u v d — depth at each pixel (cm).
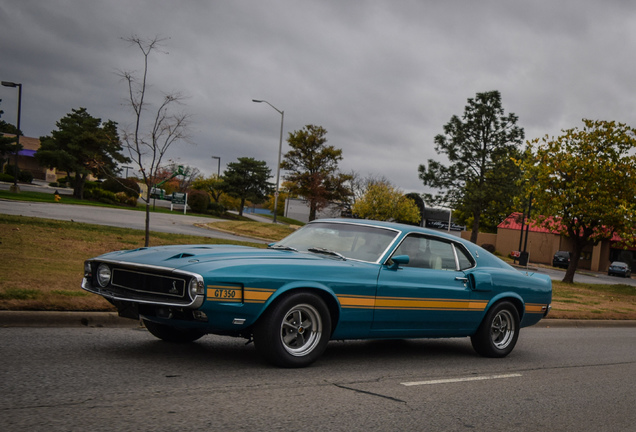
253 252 575
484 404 492
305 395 457
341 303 559
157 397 412
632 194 2512
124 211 3541
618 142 2544
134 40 1125
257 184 7581
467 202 5147
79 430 332
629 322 1383
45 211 2511
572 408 509
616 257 6353
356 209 5866
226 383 468
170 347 598
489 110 5162
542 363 736
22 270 905
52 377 439
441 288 645
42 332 606
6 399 378
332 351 679
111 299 519
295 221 8256
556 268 5078
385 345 768
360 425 396
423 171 5338
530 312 772
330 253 608
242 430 359
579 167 2567
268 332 516
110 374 464
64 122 4512
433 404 474
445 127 5322
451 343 840
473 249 725
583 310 1428
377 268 596
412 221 5853
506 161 5044
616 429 455
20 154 6719
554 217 2708
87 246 1399
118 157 4625
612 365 769
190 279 480
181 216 3978
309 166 6956
